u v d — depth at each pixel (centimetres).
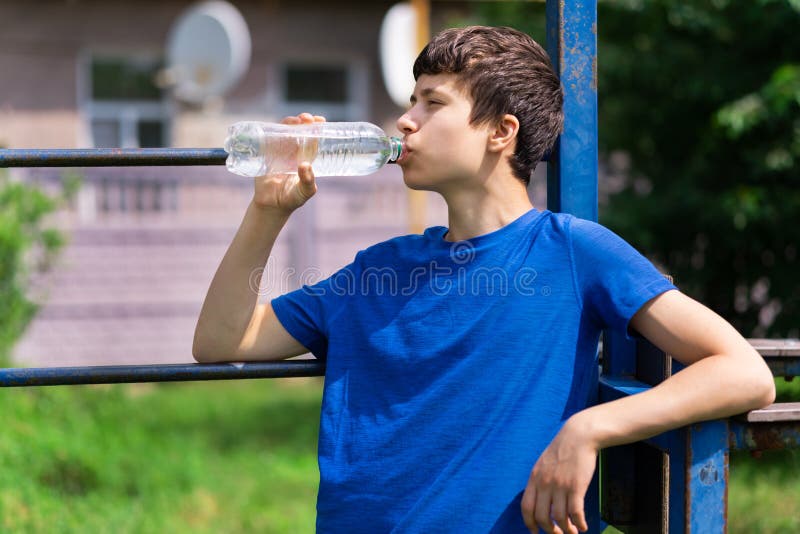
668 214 637
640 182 688
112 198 879
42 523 370
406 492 150
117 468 480
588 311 153
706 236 644
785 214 588
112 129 1004
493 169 158
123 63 1003
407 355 155
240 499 468
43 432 486
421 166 157
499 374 151
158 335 869
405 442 151
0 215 641
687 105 648
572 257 153
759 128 605
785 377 170
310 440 607
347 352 161
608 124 670
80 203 864
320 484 157
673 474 147
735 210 586
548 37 171
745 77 612
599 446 138
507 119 155
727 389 138
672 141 673
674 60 634
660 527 163
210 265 888
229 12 1008
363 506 152
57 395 555
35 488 407
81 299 845
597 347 157
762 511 379
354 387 159
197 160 156
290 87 1055
